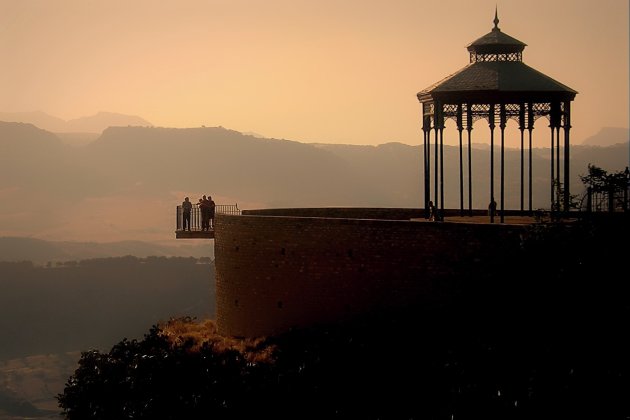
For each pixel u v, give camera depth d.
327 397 46.97
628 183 54.12
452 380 44.97
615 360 43.78
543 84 55.59
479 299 49.12
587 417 40.97
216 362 52.38
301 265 54.19
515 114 59.28
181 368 52.72
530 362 44.66
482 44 57.06
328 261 53.28
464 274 49.53
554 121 56.38
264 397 48.56
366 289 52.09
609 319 46.06
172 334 60.00
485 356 45.75
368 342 49.62
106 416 53.09
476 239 49.25
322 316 53.53
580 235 47.56
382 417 44.66
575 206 56.41
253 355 52.44
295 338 52.91
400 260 51.16
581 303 46.75
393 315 51.16
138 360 54.94
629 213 51.50
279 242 55.09
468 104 55.66
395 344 48.88
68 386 55.75
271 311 55.41
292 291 54.56
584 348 44.88
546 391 42.44
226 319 58.50
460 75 56.41
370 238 52.00
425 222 50.59
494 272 48.84
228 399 49.34
